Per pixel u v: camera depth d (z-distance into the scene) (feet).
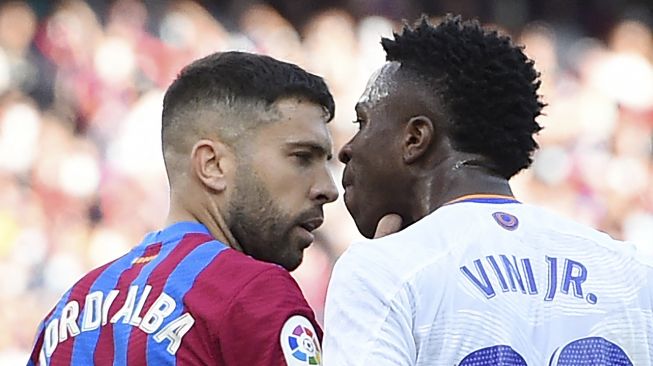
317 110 30.71
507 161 28.60
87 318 29.66
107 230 117.08
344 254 27.53
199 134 30.30
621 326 26.89
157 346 28.17
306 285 114.73
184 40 137.49
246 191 30.14
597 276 27.30
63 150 121.08
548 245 27.50
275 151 30.17
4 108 121.90
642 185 149.89
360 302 26.50
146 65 133.28
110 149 123.24
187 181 30.53
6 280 107.65
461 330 26.18
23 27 128.57
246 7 148.25
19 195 115.44
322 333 29.17
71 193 118.32
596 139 150.71
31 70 127.24
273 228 30.32
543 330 26.55
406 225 29.53
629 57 162.20
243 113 30.09
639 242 145.38
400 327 26.11
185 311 28.32
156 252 30.01
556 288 26.94
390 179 29.07
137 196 120.88
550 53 158.20
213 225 30.30
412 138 28.71
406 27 29.84
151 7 138.72
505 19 162.30
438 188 28.53
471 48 28.43
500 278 26.76
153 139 124.47
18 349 103.86
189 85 30.53
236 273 28.68
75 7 132.98
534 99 28.91
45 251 111.45
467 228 27.35
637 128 155.22
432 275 26.53
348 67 144.36
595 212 144.36
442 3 158.30
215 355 27.94
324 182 30.68
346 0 153.28
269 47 143.02
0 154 117.91
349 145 29.89
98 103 127.75
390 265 26.71
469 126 28.30
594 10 167.43
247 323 27.96
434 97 28.48
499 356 26.08
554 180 144.66
